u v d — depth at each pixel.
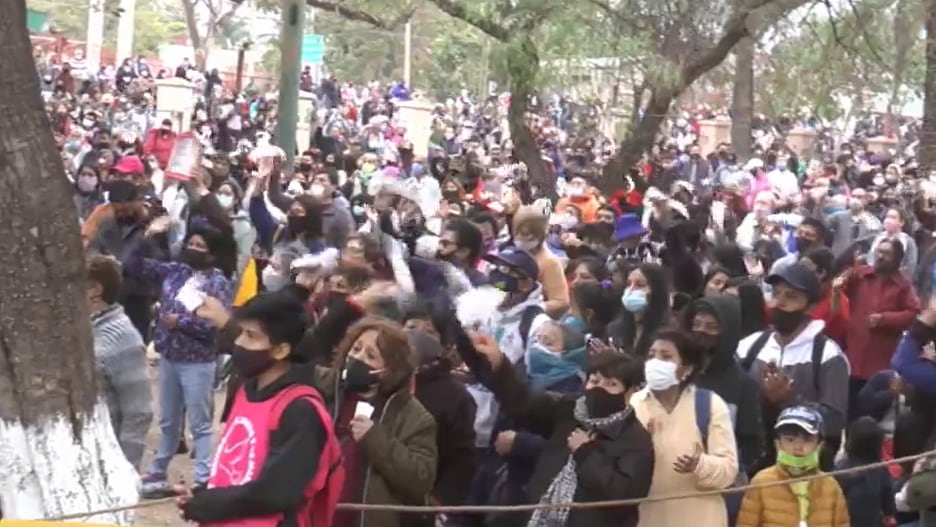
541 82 17.38
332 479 4.86
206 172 13.01
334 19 64.62
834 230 16.19
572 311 8.54
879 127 43.00
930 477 6.39
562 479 6.34
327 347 7.02
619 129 22.58
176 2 85.31
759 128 41.03
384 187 12.31
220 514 4.56
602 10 17.36
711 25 17.62
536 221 9.23
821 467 7.28
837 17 18.08
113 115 31.45
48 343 6.04
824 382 7.57
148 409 8.10
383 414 6.01
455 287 8.87
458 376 7.02
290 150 17.95
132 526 6.17
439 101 54.41
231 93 39.91
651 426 6.25
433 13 34.25
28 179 5.99
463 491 6.63
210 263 8.92
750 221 16.75
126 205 10.95
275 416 4.68
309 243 10.32
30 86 6.04
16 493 6.01
